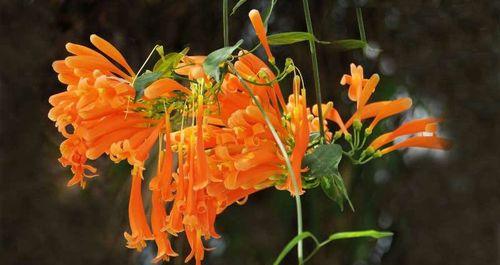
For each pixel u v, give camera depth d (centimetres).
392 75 238
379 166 240
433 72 231
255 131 147
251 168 147
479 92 226
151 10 244
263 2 245
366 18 239
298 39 156
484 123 225
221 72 148
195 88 148
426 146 159
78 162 147
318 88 156
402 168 239
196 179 146
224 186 147
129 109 148
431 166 235
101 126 146
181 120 150
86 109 144
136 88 145
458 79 229
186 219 145
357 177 243
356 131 159
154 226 149
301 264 146
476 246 229
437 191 235
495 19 227
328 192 153
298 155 148
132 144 147
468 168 226
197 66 147
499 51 226
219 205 149
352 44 161
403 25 235
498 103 225
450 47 230
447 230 234
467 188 229
